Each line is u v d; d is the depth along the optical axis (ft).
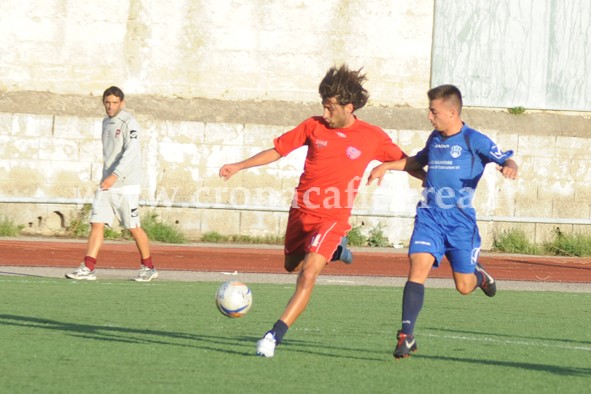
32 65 211.20
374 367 62.39
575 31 228.84
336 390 53.83
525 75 227.40
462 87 224.94
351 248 203.00
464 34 224.74
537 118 227.40
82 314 86.84
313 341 74.59
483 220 214.28
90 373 57.00
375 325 86.69
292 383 55.52
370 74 221.46
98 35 213.87
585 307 109.91
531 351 72.74
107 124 119.34
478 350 72.33
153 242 195.31
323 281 135.74
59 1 212.23
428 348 72.59
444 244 69.10
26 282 115.14
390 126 215.92
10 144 200.23
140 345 68.85
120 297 102.27
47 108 207.31
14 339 69.77
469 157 68.08
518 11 226.58
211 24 217.36
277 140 69.67
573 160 219.61
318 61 220.23
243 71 218.18
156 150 205.36
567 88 229.04
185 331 77.82
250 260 165.99
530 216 217.77
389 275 151.02
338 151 67.77
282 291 116.16
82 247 174.91
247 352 66.85
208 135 207.31
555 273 165.99
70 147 202.28
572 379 60.29
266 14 218.38
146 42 215.31
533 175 217.56
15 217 200.23
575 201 219.61
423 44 223.10
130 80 215.10
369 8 221.05
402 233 213.05
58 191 201.87
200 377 56.59
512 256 200.85
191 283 122.21
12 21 210.59
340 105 67.15
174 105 214.07
